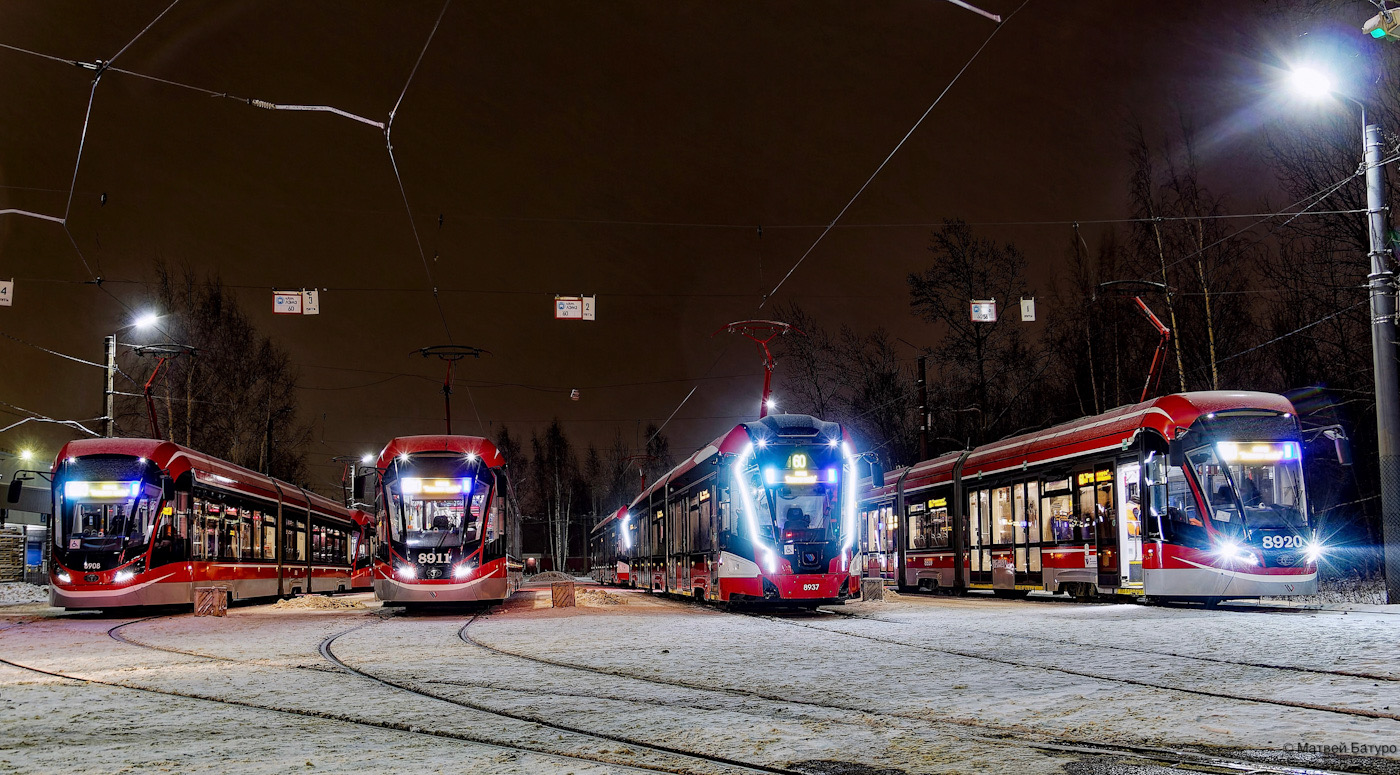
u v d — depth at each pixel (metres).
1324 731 7.38
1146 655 12.18
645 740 7.60
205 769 6.73
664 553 31.52
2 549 49.97
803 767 6.63
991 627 16.80
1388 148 24.89
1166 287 31.27
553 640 15.90
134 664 13.27
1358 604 21.64
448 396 35.34
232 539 28.48
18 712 9.35
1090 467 23.70
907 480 34.88
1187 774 6.24
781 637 15.84
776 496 21.94
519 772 6.56
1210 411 20.86
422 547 23.41
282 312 24.52
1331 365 33.19
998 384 47.53
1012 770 6.41
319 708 9.29
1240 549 20.06
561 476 111.56
